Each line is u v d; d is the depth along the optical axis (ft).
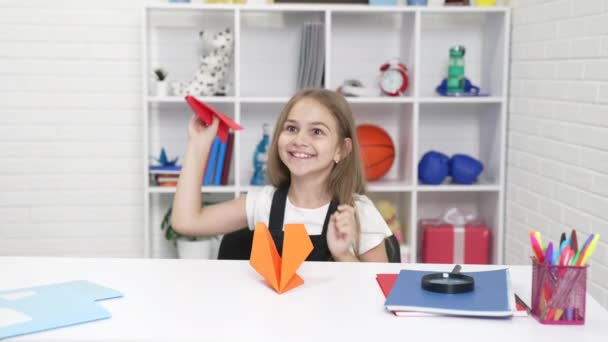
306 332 4.10
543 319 4.30
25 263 5.54
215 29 12.09
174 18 12.02
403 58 12.12
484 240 11.78
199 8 11.06
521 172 11.09
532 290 4.44
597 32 8.78
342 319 4.32
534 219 10.62
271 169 7.22
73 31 11.94
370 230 6.98
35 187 12.18
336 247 6.20
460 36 12.33
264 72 12.23
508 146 11.60
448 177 12.42
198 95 11.41
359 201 7.15
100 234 12.37
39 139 12.10
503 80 11.38
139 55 12.08
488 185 11.56
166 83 11.44
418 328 4.18
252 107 12.33
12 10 11.82
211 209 7.18
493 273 5.18
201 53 12.09
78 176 12.23
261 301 4.65
